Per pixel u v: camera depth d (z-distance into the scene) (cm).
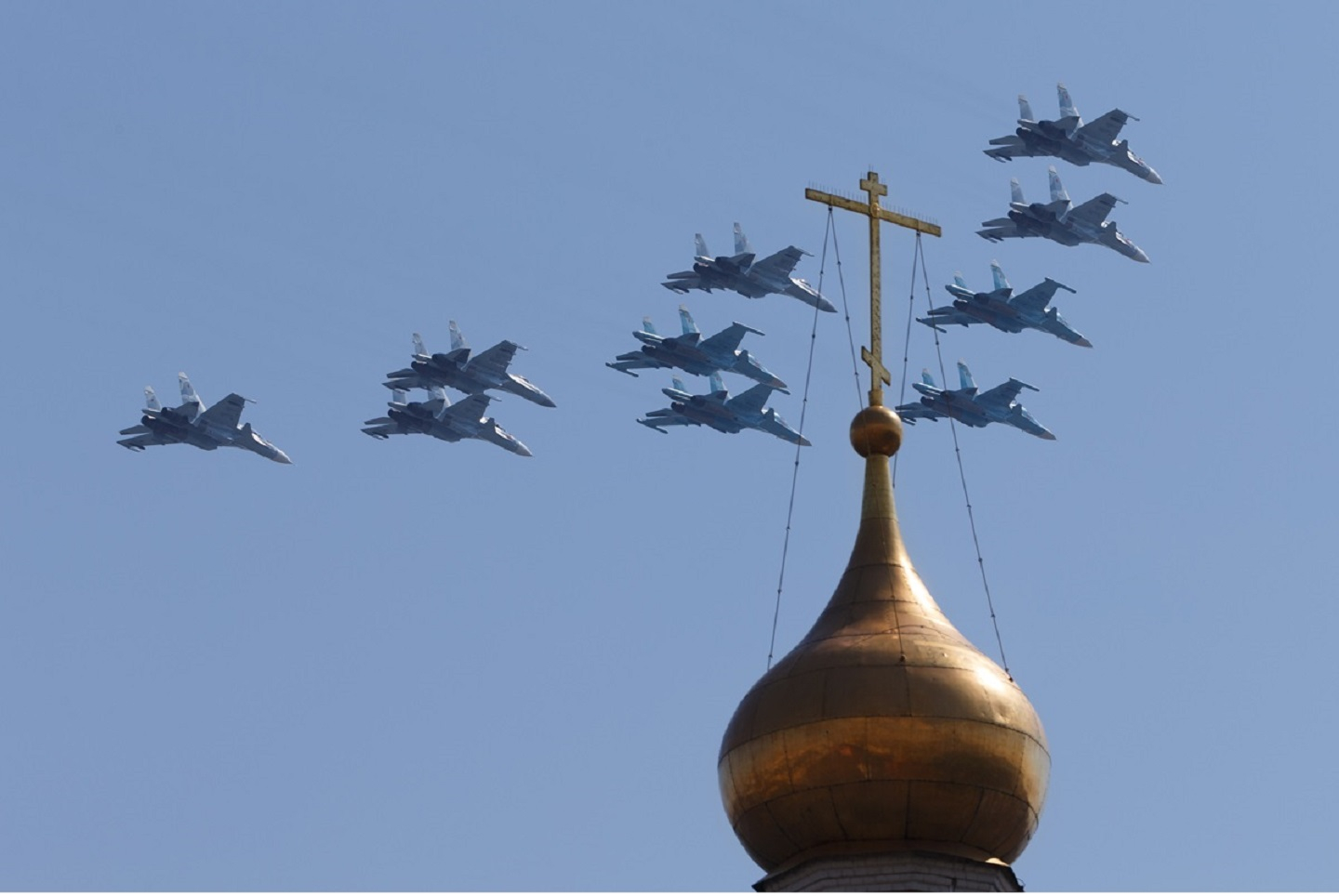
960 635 7131
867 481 7506
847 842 6906
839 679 6900
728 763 7062
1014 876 6944
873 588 7238
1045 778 7038
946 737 6825
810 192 7850
